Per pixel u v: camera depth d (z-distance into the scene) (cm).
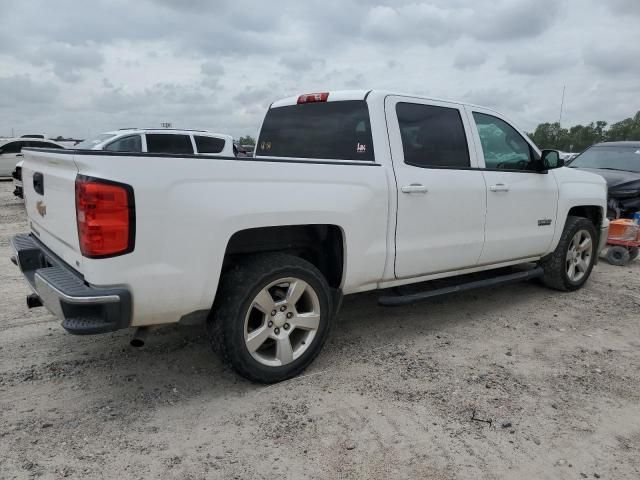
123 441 287
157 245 291
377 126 405
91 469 262
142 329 324
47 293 302
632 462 278
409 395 344
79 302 275
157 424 305
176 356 398
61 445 281
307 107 459
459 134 459
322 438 294
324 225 375
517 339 448
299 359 363
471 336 454
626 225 727
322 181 357
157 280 294
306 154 455
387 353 412
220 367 381
